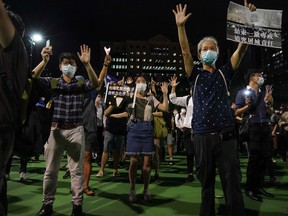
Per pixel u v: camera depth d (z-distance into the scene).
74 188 4.13
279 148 10.63
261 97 5.33
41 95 2.45
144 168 4.99
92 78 4.29
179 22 3.46
